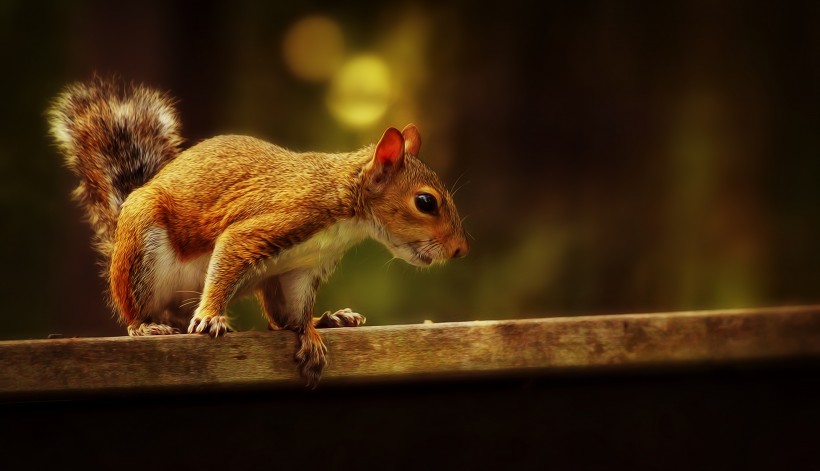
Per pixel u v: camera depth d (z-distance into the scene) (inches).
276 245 201.0
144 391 196.4
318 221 201.3
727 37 273.6
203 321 198.1
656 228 263.4
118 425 196.4
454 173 265.1
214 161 202.1
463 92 268.8
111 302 203.9
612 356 199.2
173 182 202.2
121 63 228.8
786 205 265.4
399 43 273.3
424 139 265.4
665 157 269.3
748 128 268.8
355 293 225.8
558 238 256.7
